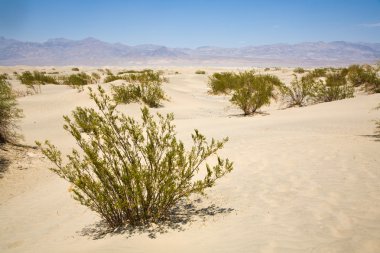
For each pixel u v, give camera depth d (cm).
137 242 399
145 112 477
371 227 371
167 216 477
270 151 795
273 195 520
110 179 449
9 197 740
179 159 473
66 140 1215
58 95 2027
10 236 523
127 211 456
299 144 840
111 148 483
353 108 1404
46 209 634
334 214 420
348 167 627
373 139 842
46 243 460
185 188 513
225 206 498
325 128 1052
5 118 1052
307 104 1878
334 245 336
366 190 499
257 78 2170
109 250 378
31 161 959
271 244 354
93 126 461
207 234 404
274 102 2017
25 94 2339
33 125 1457
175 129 1194
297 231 381
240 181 607
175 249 368
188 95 2367
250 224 418
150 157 454
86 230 486
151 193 455
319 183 553
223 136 1012
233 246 359
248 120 1368
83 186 443
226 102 2192
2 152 980
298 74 3566
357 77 2216
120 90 1852
